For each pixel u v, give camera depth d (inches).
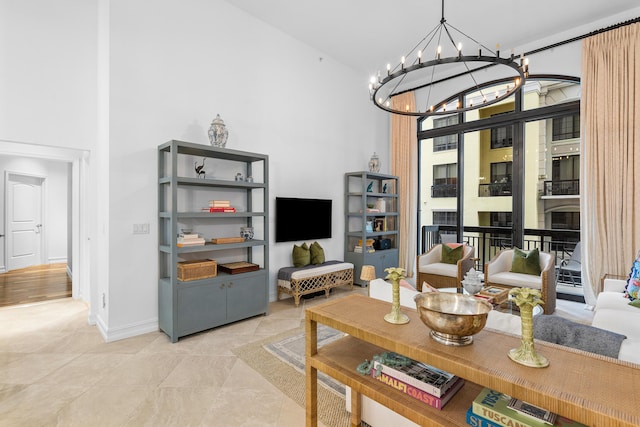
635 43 141.6
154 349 108.7
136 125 121.9
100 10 130.2
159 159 126.9
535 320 56.5
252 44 159.2
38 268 251.9
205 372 93.5
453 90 211.8
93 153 135.0
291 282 160.1
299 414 74.7
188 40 136.2
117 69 117.3
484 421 43.7
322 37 177.5
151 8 125.9
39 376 90.7
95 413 74.5
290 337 119.7
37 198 265.7
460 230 212.5
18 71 119.2
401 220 231.5
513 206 187.0
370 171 216.4
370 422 69.3
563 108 168.4
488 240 205.2
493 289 126.3
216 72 145.5
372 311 62.7
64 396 81.2
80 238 165.8
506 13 151.3
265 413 74.9
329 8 151.8
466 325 44.6
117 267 117.0
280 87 172.2
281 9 153.5
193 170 138.4
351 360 62.9
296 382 88.4
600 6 144.9
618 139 144.3
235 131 152.5
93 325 130.6
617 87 145.3
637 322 89.0
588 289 152.6
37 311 148.2
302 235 182.1
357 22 162.7
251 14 158.1
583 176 154.3
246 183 138.8
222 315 127.8
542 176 181.8
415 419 47.6
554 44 167.6
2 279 212.7
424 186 234.4
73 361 99.7
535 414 40.7
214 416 73.7
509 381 37.7
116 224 117.0
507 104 194.2
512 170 187.8
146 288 123.9
